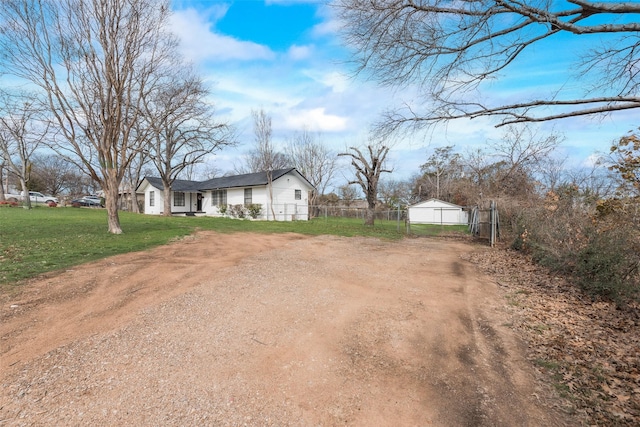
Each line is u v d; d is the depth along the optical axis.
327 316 4.74
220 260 8.48
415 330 4.38
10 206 26.81
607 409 2.78
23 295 5.29
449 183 40.19
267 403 2.77
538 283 7.15
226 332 4.14
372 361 3.54
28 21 10.70
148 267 7.38
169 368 3.27
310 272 7.41
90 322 4.37
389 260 9.45
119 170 12.66
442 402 2.85
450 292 6.26
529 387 3.12
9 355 3.47
